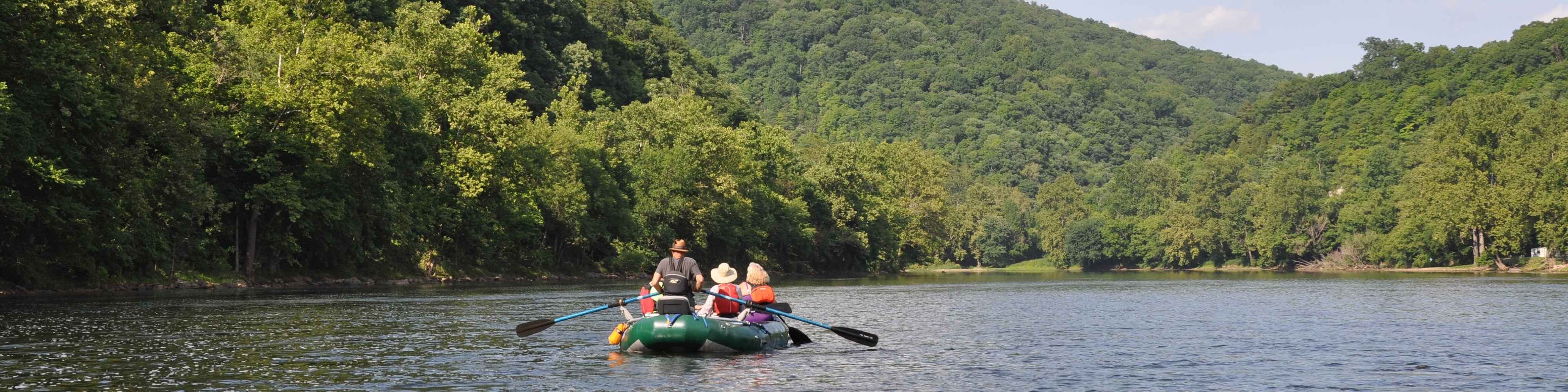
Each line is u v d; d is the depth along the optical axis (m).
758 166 103.56
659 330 17.73
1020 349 19.92
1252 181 189.25
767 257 103.88
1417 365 17.34
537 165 70.06
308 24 56.22
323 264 56.69
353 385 14.62
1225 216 171.88
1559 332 23.70
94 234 39.06
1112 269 195.38
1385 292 48.78
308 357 17.77
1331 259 147.25
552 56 120.00
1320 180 189.38
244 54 46.84
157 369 16.14
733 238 94.12
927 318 29.02
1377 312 31.44
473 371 16.02
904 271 147.50
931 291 52.84
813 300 40.94
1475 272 113.81
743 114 144.00
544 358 17.62
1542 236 115.06
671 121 92.94
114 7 35.09
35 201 35.53
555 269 79.06
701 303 37.38
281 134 48.44
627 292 45.06
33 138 32.72
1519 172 117.56
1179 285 65.31
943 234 133.12
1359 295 45.31
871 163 124.38
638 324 18.03
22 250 39.03
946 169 132.75
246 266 50.62
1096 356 18.67
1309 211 157.12
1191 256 173.50
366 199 53.50
